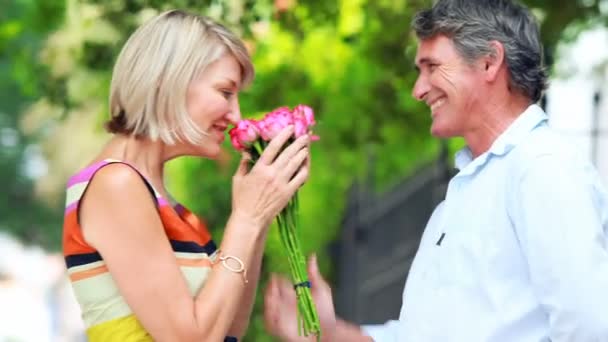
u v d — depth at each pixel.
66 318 33.56
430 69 4.71
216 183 12.46
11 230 35.66
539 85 4.64
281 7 8.91
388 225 13.59
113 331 4.36
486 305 4.36
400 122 11.43
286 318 5.02
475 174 4.55
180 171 12.88
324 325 4.97
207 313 4.30
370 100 11.30
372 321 14.02
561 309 4.11
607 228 4.40
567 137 4.42
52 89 10.20
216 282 4.36
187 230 4.48
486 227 4.41
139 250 4.29
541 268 4.18
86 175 4.38
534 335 4.30
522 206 4.28
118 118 4.51
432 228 4.80
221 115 4.49
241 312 4.79
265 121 4.54
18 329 32.59
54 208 35.69
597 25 10.26
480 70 4.59
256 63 10.79
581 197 4.19
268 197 4.48
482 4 4.61
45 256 37.06
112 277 4.37
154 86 4.40
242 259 4.41
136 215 4.30
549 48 9.38
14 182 35.41
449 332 4.42
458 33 4.59
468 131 4.68
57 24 10.20
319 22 9.26
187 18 4.48
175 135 4.45
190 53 4.41
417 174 12.77
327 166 13.20
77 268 4.40
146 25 4.48
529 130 4.48
